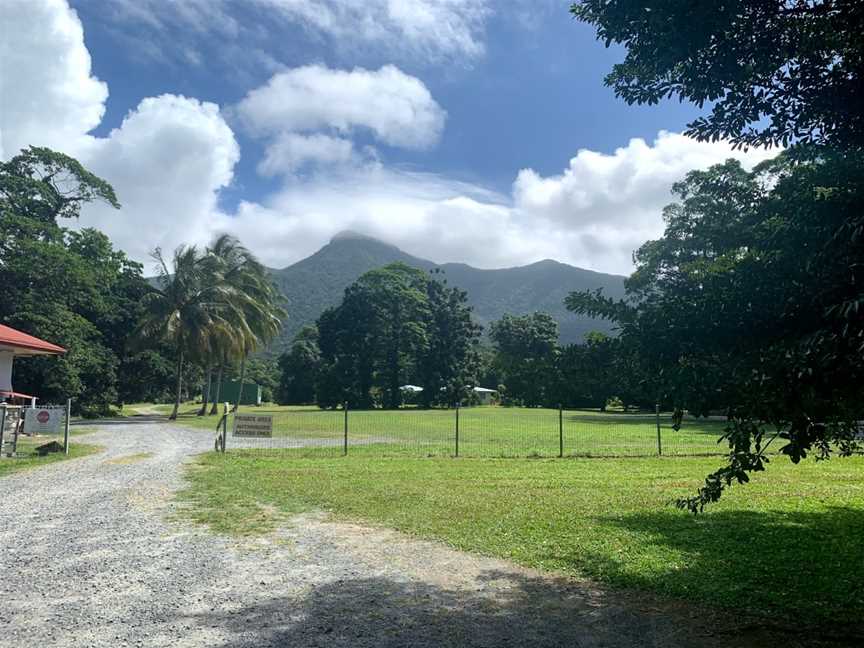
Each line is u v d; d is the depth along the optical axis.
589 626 4.73
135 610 4.95
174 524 8.20
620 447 19.94
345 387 63.06
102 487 11.30
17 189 40.81
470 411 52.00
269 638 4.41
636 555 6.72
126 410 53.72
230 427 28.72
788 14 4.17
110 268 45.44
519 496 10.42
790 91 4.40
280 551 6.86
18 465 14.42
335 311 66.94
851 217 3.62
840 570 6.16
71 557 6.54
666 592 5.54
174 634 4.45
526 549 6.96
